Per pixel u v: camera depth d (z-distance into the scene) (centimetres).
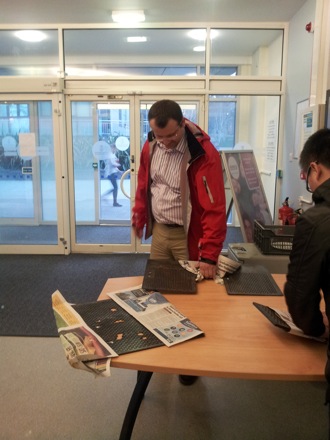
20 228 487
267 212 400
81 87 452
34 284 374
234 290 157
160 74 453
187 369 106
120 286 163
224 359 110
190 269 174
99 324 127
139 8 394
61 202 468
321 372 105
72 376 225
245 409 199
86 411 196
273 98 473
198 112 458
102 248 484
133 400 144
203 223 180
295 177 412
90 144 478
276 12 406
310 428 186
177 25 438
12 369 232
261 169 507
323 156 106
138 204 218
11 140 466
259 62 454
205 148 184
